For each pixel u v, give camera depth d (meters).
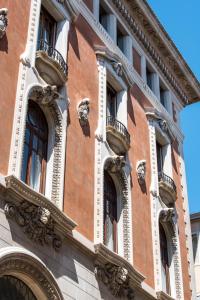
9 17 17.48
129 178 22.34
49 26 20.50
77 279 16.59
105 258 18.06
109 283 18.19
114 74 23.73
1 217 14.21
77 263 16.86
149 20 28.08
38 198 15.24
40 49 19.22
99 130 20.88
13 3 17.95
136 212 22.28
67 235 16.55
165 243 24.95
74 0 22.42
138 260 21.16
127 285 19.09
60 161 17.67
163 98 30.27
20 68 17.12
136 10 27.55
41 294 14.96
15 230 14.54
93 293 17.20
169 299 22.03
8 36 17.06
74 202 17.94
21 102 16.42
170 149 27.92
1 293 14.28
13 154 15.38
